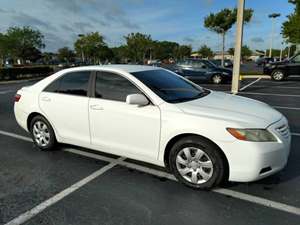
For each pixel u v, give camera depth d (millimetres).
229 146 3459
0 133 6598
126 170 4461
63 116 4879
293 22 22828
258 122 3521
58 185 4004
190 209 3363
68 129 4891
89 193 3770
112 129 4324
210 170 3643
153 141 3973
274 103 10000
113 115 4262
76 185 3994
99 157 5012
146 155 4094
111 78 4445
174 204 3475
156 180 4102
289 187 3838
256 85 15797
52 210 3387
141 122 4020
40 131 5348
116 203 3516
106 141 4445
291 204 3439
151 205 3459
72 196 3701
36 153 5262
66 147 5531
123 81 4328
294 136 6023
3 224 3129
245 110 3795
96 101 4469
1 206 3477
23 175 4340
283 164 3646
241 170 3463
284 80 18703
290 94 12133
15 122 7645
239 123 3477
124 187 3914
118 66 4758
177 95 4188
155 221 3146
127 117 4137
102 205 3477
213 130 3527
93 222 3146
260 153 3400
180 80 4863
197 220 3154
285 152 3631
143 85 4152
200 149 3666
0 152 5348
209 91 4918
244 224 3076
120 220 3174
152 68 4910
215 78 17188
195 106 3850
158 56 79188
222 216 3219
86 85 4664
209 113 3676
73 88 4824
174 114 3785
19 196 3709
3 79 24328
